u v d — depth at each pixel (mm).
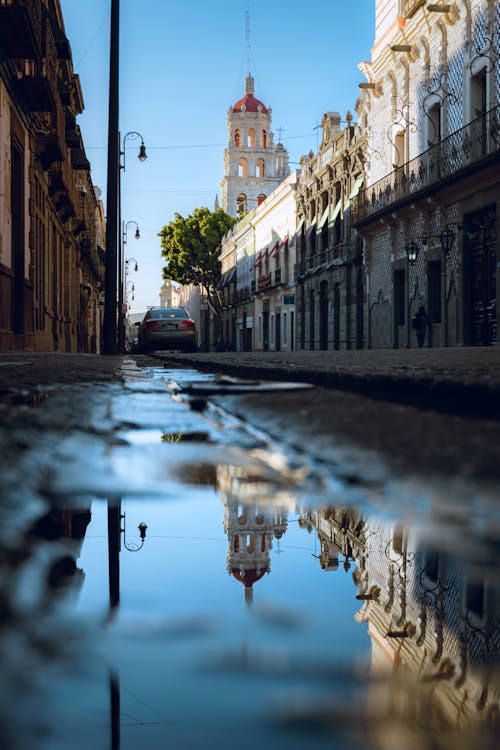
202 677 451
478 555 667
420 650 966
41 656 462
